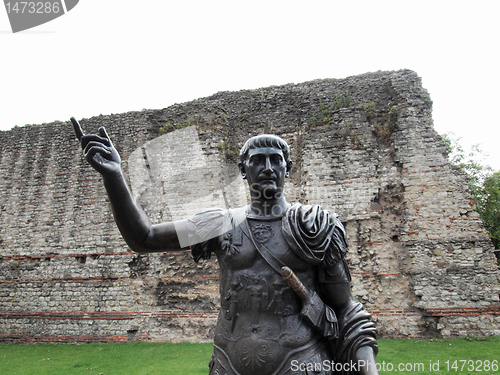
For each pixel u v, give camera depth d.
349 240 11.41
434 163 11.42
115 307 12.17
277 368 1.98
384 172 11.89
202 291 11.70
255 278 2.17
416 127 11.91
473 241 10.48
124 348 10.69
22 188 14.70
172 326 11.45
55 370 8.72
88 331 12.05
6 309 13.02
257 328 2.08
